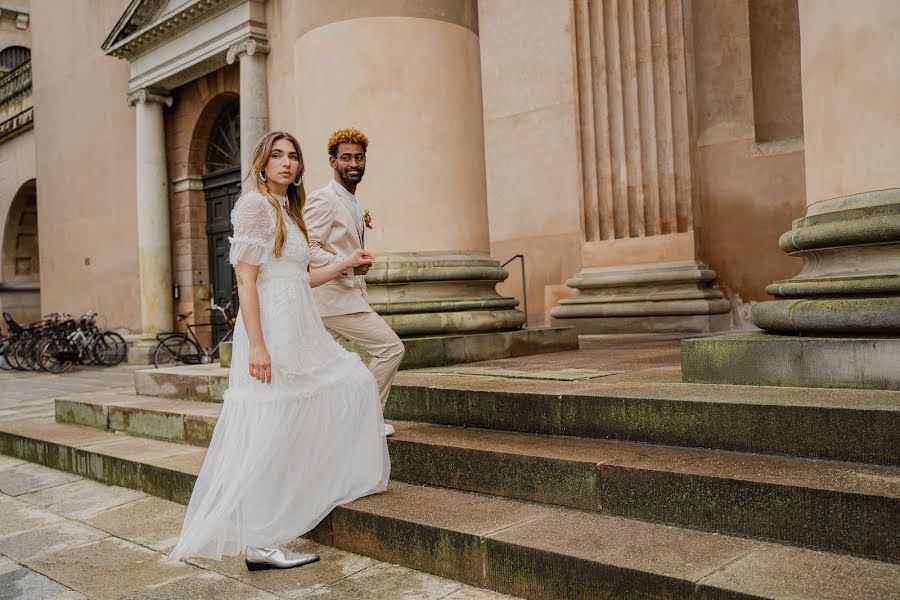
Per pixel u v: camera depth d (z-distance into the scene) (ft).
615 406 11.18
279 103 41.42
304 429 10.05
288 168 10.28
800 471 8.80
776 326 12.10
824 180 12.16
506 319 19.60
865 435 8.99
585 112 29.99
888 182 11.12
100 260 57.52
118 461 15.96
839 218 11.64
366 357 16.81
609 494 9.70
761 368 11.53
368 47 18.66
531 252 34.53
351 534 10.63
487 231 20.59
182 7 43.96
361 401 10.62
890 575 7.27
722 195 27.58
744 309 27.22
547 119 33.88
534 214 34.40
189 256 50.52
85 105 58.70
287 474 9.95
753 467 9.12
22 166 71.20
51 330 52.90
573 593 8.27
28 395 34.47
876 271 11.15
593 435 11.46
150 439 18.42
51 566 11.16
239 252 9.82
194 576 10.28
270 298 10.14
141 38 47.83
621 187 29.22
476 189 19.95
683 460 9.70
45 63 63.93
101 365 51.52
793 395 10.30
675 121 27.89
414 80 18.81
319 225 12.08
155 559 11.19
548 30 33.78
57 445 18.12
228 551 9.68
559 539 8.84
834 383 10.83
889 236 10.93
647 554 8.17
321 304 12.10
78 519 13.73
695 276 27.07
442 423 13.47
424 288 18.84
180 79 48.06
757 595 6.91
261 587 9.63
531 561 8.62
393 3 18.72
